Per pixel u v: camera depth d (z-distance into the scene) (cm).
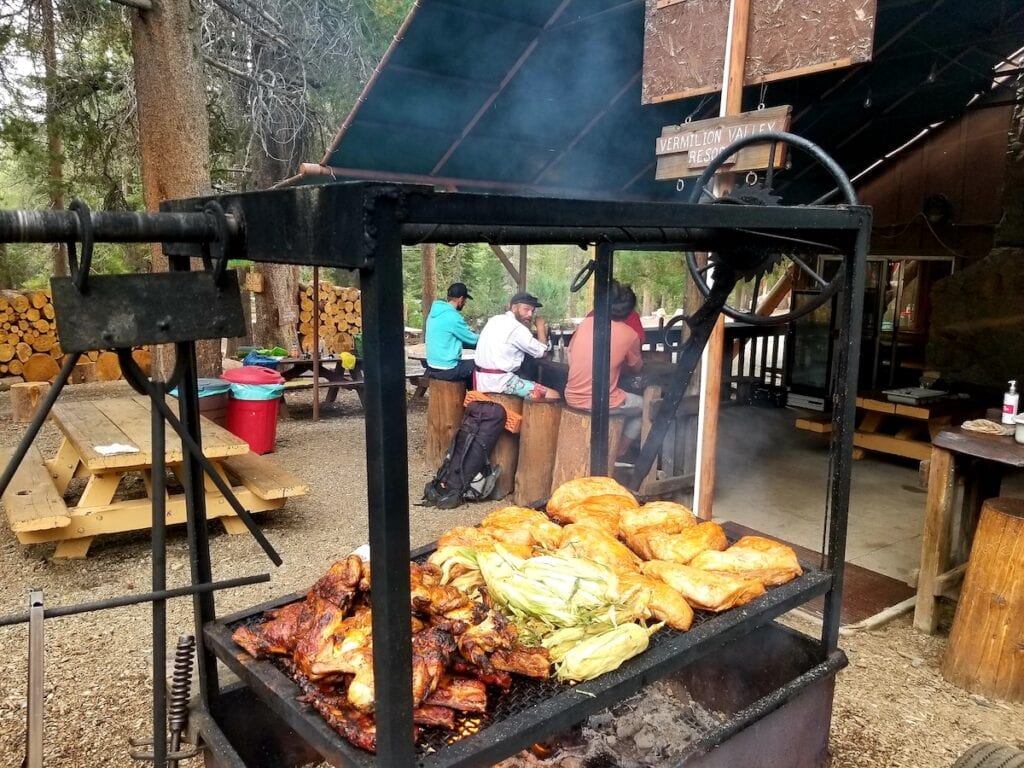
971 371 600
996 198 721
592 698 157
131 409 523
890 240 812
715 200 251
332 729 142
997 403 569
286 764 202
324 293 1147
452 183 758
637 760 221
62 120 890
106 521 420
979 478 366
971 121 732
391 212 112
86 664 314
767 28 370
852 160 803
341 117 1103
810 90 636
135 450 412
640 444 493
